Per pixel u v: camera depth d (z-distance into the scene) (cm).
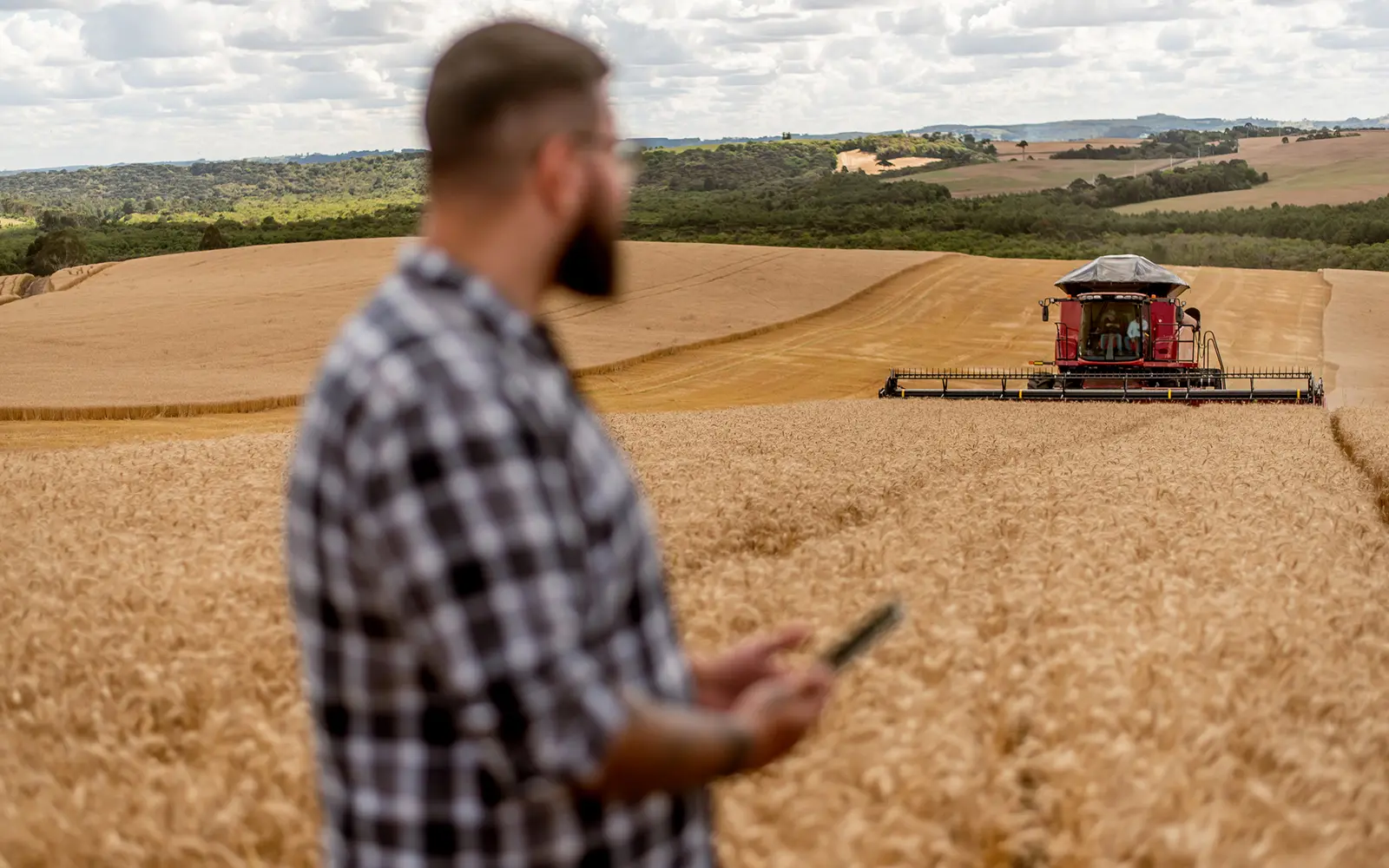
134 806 490
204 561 1016
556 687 188
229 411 3984
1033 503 1302
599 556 215
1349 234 12262
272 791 485
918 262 8606
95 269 9012
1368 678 666
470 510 188
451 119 210
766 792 485
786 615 782
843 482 1591
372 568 197
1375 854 455
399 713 207
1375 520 1329
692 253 8781
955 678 612
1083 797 473
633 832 221
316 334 5822
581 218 221
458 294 207
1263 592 823
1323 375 5619
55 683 651
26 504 1412
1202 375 3966
